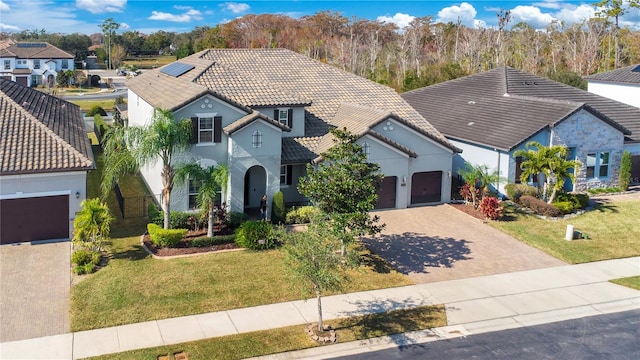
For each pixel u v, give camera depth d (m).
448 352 18.81
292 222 30.91
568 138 36.34
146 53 169.38
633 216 33.00
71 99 85.44
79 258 24.00
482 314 21.41
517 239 29.28
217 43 115.06
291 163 31.98
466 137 38.31
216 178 27.30
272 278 23.67
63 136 30.36
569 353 18.88
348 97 38.91
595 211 33.78
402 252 27.31
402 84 70.31
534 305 22.23
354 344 19.17
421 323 20.59
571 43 88.38
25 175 26.39
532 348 19.16
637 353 18.91
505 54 84.62
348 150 23.64
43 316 20.05
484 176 33.22
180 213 29.09
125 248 26.48
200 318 20.36
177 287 22.52
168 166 26.89
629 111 43.09
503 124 37.94
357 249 27.33
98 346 18.31
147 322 19.94
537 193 34.47
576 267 26.00
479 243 28.67
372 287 23.45
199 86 31.09
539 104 38.66
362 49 99.62
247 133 30.16
